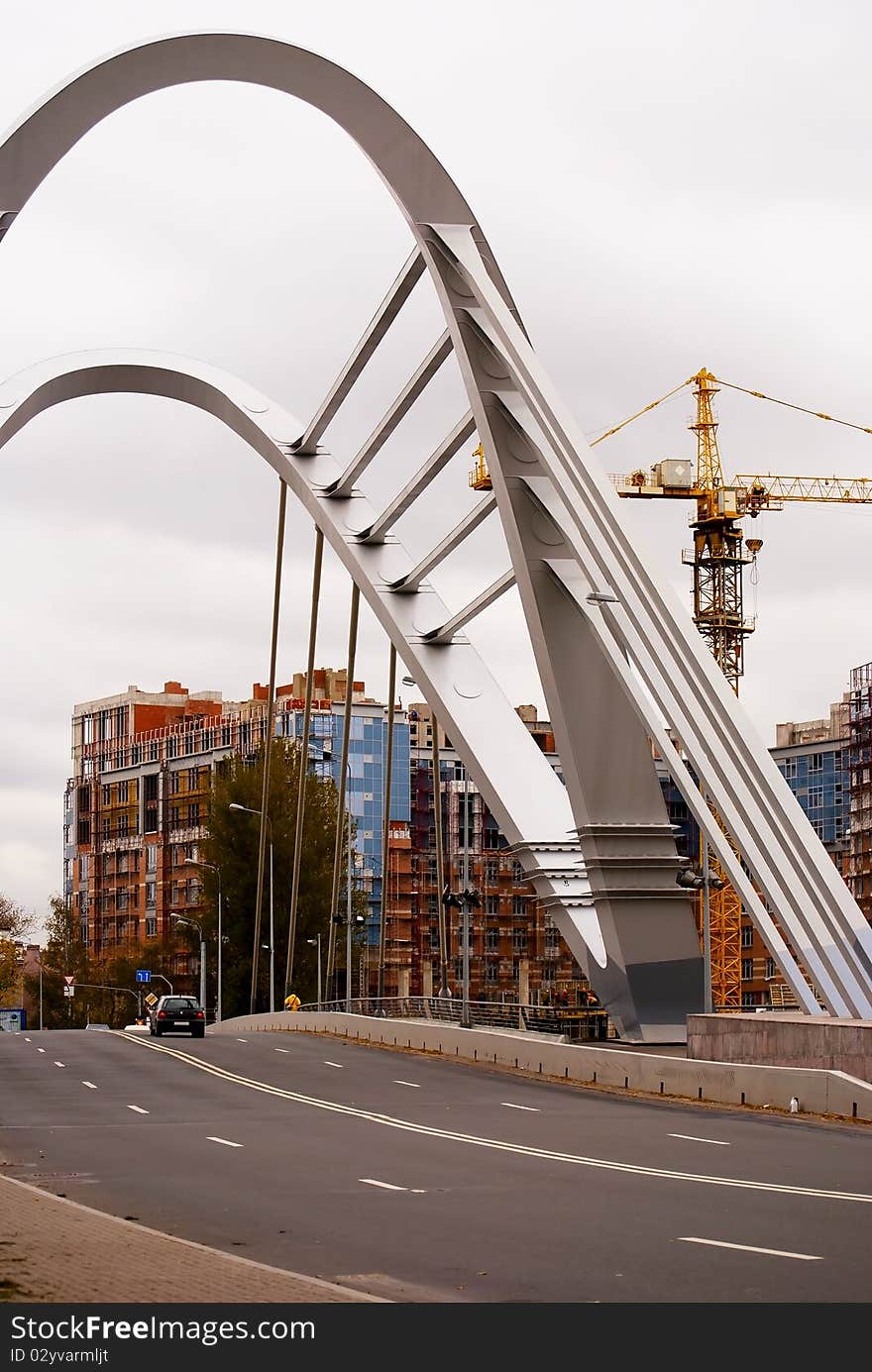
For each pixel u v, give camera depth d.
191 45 35.97
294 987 97.75
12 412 51.62
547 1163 19.19
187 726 153.12
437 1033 44.31
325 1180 17.72
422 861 143.62
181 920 112.25
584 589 37.12
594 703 37.41
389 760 55.38
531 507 37.75
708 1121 24.78
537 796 41.84
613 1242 12.80
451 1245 12.80
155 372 54.16
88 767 167.75
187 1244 12.25
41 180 35.88
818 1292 10.50
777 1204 15.08
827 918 28.98
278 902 99.44
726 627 114.44
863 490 120.31
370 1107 28.38
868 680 121.06
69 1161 19.98
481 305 36.97
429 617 46.00
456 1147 21.28
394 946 139.50
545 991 142.00
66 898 169.88
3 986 137.50
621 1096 30.64
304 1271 11.65
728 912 102.19
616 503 33.38
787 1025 28.16
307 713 64.69
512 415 37.41
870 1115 24.30
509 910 143.88
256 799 101.19
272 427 52.00
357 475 47.38
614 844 37.69
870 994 28.17
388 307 41.28
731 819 30.12
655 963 37.69
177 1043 51.34
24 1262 11.16
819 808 145.00
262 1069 38.75
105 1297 10.00
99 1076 36.81
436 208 38.34
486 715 43.59
